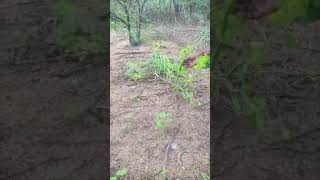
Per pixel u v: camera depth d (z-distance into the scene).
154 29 7.00
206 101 4.01
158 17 7.51
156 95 4.27
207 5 7.45
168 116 3.72
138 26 6.61
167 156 3.06
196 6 7.46
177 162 2.96
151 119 3.67
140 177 2.80
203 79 4.54
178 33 6.66
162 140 3.31
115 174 2.86
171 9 7.78
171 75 4.58
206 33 5.87
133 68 5.00
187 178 2.76
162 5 7.73
